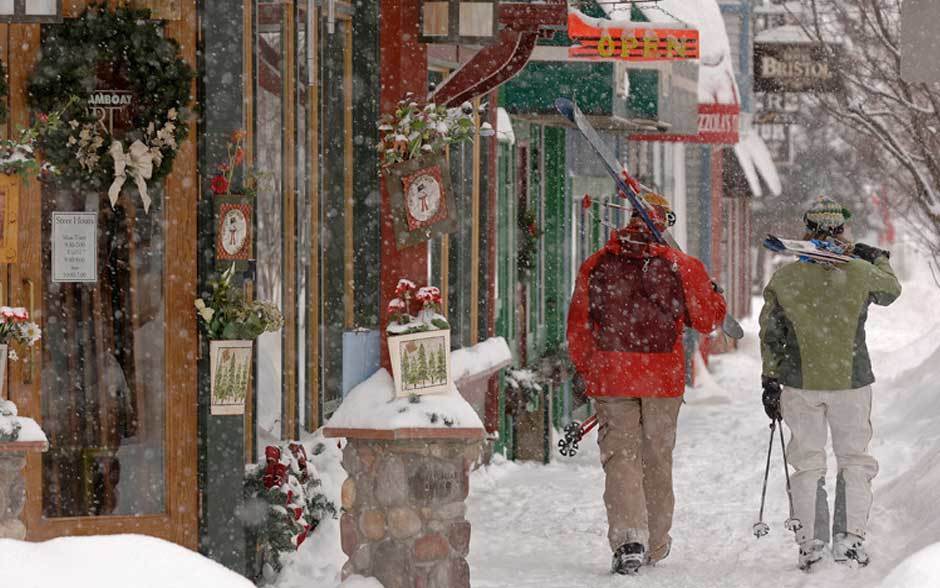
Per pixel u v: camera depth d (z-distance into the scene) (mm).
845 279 18281
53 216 15961
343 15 18609
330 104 19234
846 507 18016
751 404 41875
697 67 38094
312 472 18203
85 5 15805
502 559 19297
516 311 31906
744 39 59688
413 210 15789
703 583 17375
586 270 18797
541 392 29938
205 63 16047
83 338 16141
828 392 18156
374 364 15977
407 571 15672
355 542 15797
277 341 21250
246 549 16406
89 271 16016
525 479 27484
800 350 18281
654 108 32156
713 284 18969
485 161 28422
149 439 16250
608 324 18531
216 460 16156
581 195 37656
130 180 15961
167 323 16141
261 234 26281
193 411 16219
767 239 18344
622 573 17938
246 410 17453
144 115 16016
